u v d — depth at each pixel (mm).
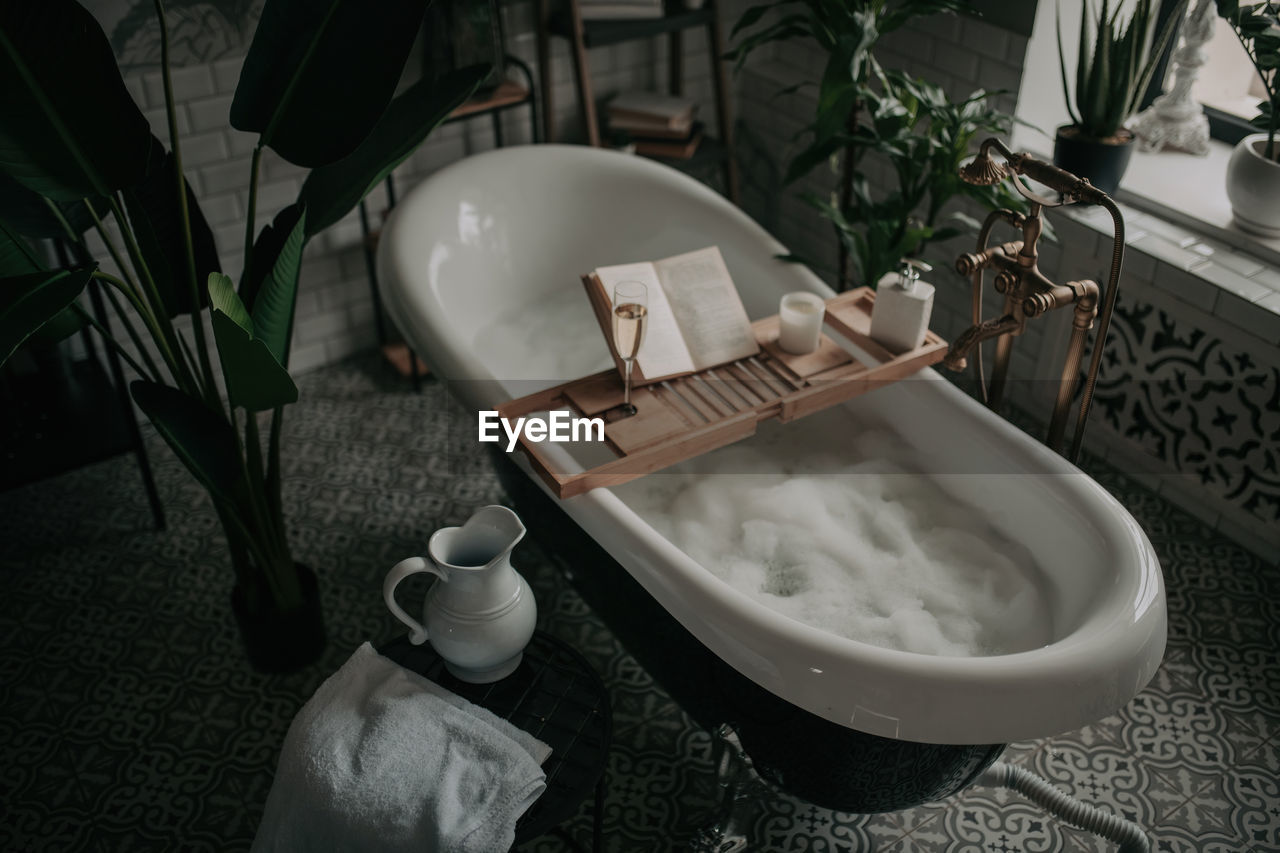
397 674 1568
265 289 1658
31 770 2016
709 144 3377
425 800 1383
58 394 2521
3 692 2166
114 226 2682
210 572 2455
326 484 2709
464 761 1434
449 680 1616
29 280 1454
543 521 2084
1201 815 1931
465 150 3189
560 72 3246
